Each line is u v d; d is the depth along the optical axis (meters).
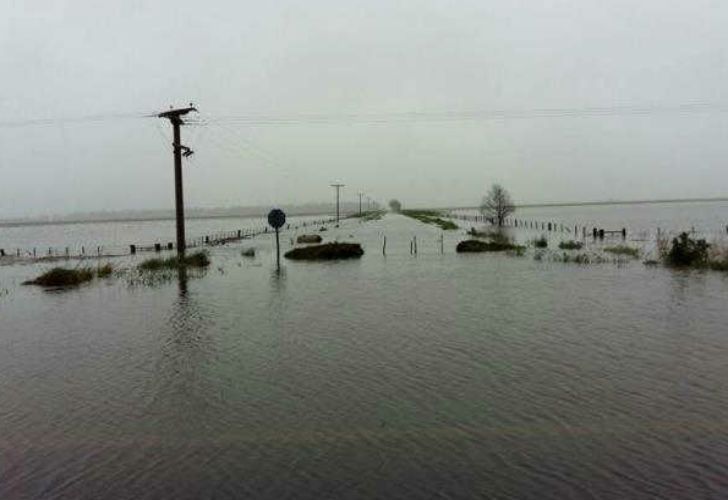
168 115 37.47
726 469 6.83
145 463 7.46
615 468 6.93
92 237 104.44
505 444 7.69
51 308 20.39
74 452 7.88
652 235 57.78
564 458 7.23
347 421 8.64
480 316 16.53
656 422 8.30
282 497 6.48
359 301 19.81
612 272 26.23
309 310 18.25
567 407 8.99
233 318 17.19
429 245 48.50
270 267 32.69
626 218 124.31
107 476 7.14
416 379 10.62
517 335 13.98
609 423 8.30
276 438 8.09
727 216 126.25
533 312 16.97
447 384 10.29
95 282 27.33
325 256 37.44
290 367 11.64
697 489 6.39
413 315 16.95
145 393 10.33
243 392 10.16
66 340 15.04
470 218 130.50
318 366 11.66
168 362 12.37
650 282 22.53
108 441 8.22
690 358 11.57
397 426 8.39
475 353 12.36
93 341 14.77
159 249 47.78
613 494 6.33
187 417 9.04
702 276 23.86
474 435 8.00
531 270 28.03
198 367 11.88
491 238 51.53
